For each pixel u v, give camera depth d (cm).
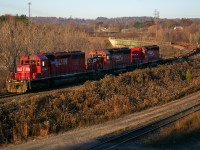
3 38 5259
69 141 2188
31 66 3638
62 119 2620
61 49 6612
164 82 4559
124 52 5259
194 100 3653
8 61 4925
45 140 2214
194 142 2283
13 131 2266
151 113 3042
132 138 2220
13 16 9500
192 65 6178
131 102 3303
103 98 3269
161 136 2322
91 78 4466
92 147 2022
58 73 3988
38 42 5841
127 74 4206
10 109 2509
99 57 4803
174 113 2994
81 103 3028
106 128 2525
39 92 3438
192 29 16575
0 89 3703
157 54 6291
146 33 16575
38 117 2525
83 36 9012
